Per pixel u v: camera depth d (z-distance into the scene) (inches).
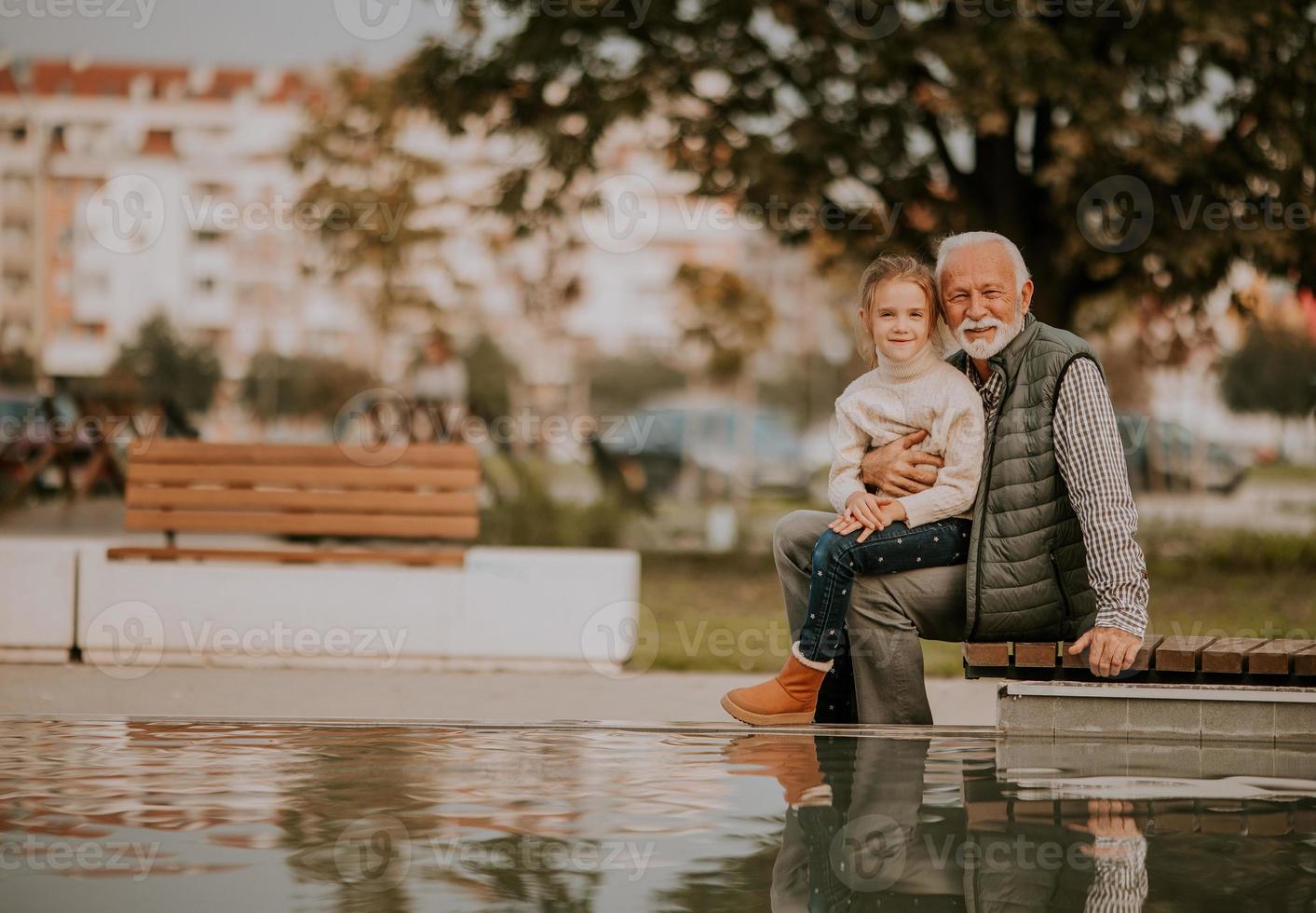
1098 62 500.1
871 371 159.5
